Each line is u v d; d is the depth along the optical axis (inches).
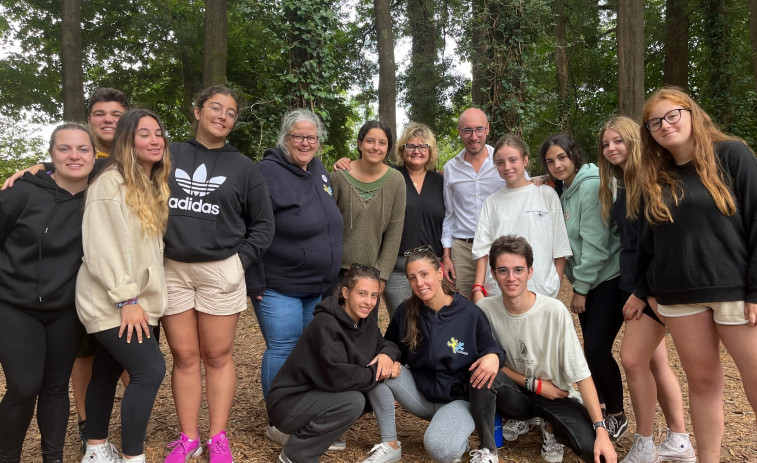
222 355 122.7
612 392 132.2
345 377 120.2
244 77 644.1
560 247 139.5
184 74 669.3
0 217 104.2
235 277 118.8
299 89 258.8
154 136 109.0
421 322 131.6
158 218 109.7
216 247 116.0
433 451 117.8
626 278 122.8
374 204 149.0
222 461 121.2
